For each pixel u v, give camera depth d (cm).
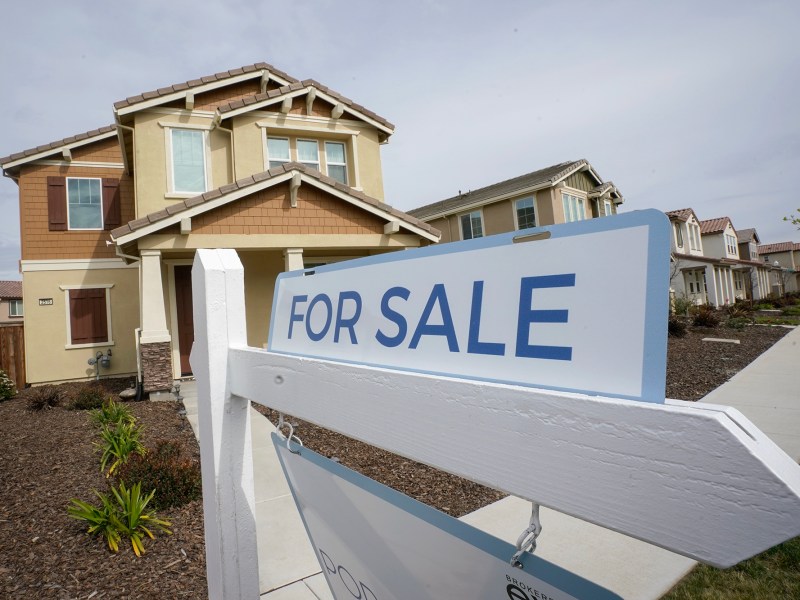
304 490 154
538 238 80
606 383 67
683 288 2936
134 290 1292
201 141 1112
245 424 167
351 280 127
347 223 984
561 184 2167
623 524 61
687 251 3209
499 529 335
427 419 88
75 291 1242
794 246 5547
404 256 109
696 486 54
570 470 66
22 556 316
